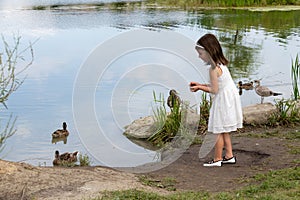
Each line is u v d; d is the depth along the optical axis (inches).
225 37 735.7
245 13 1008.9
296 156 266.5
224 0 1143.0
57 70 531.2
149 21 879.7
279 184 210.7
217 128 257.9
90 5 1195.9
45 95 442.3
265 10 1062.4
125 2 1255.5
